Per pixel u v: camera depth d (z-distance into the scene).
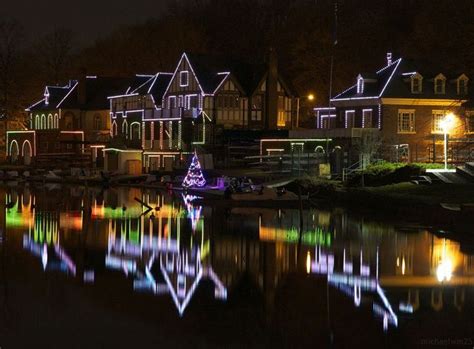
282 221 50.47
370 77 82.19
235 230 46.41
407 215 52.00
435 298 28.64
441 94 79.88
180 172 87.88
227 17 146.38
